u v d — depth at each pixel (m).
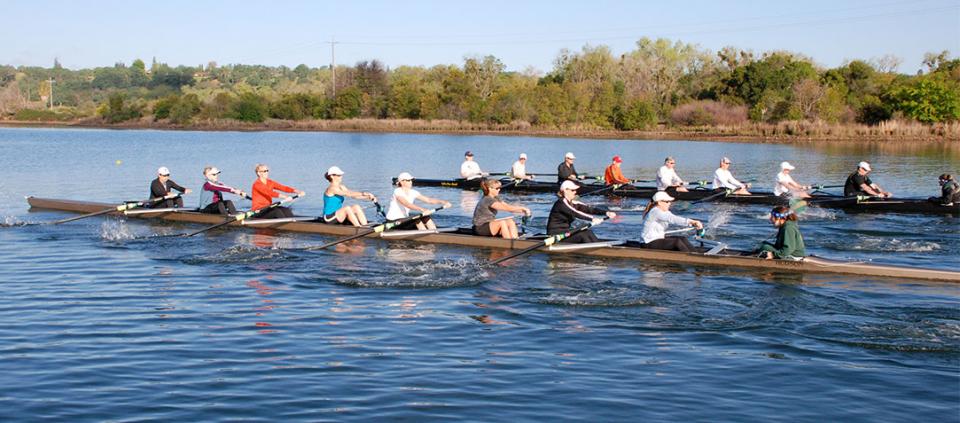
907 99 70.25
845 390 9.01
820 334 11.02
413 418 8.20
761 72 82.88
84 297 12.98
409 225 18.58
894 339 10.77
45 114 119.75
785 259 14.88
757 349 10.41
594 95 88.81
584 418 8.23
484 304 12.67
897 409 8.50
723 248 15.84
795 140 66.81
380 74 108.62
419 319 11.79
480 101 95.56
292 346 10.46
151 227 20.41
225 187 21.03
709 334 11.06
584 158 50.22
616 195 28.64
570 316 11.98
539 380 9.27
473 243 17.39
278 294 13.26
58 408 8.40
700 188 27.56
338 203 19.58
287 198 20.70
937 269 14.08
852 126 70.00
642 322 11.65
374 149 59.19
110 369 9.54
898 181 33.84
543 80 107.19
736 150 56.47
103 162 44.28
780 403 8.65
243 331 11.12
